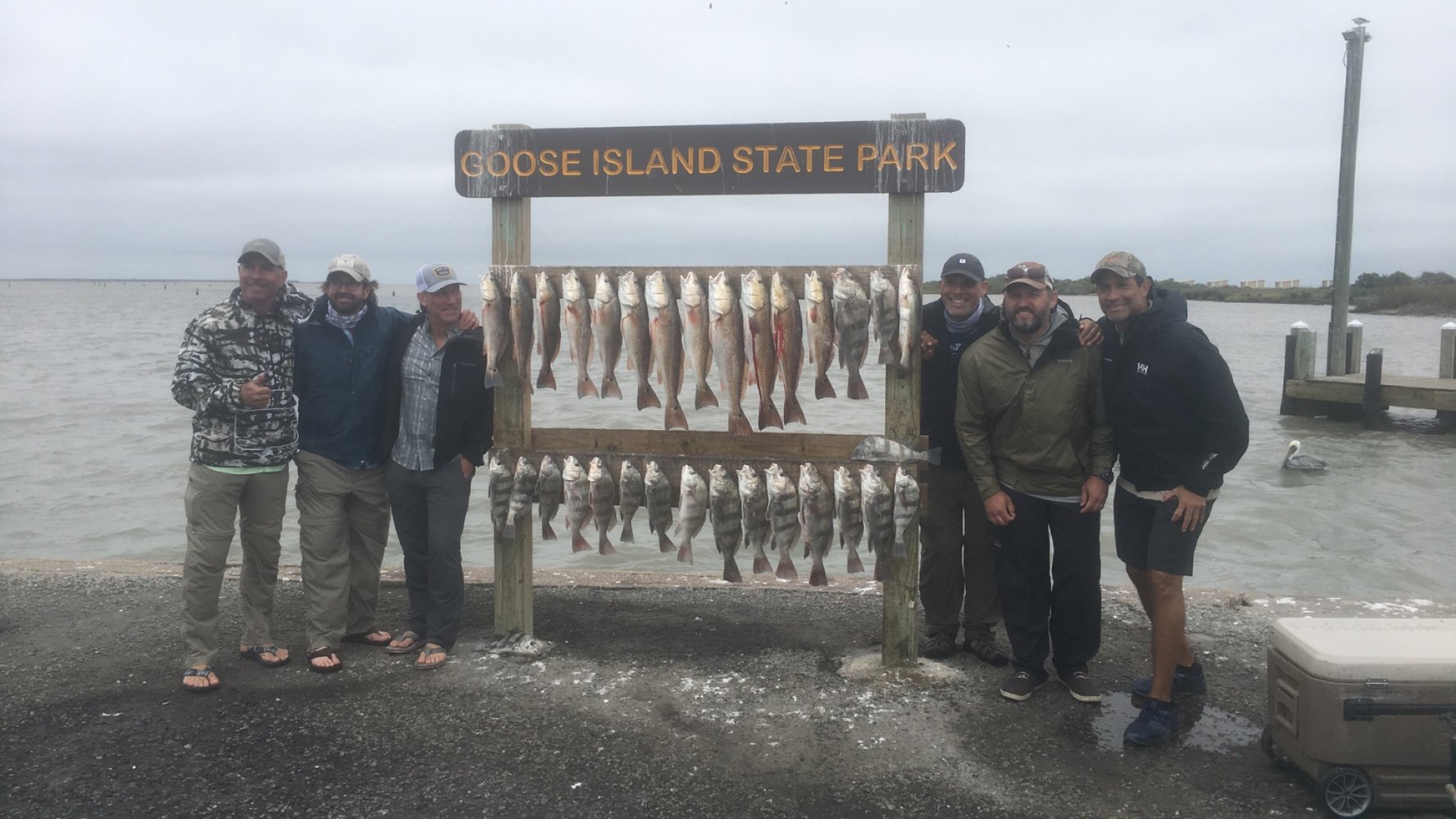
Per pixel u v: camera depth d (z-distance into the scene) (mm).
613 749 4352
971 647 5402
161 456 14594
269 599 5348
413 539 5426
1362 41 20859
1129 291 4434
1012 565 4840
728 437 5105
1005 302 4668
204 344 4930
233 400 4875
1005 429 4793
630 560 9781
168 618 6016
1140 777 4102
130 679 5105
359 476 5332
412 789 4020
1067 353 4660
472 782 4070
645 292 5055
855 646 5566
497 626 5531
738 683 5027
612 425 15562
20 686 5020
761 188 5121
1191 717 4672
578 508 5207
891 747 4359
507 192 5316
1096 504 4668
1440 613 6062
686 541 5086
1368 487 13898
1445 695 3715
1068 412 4664
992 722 4602
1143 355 4449
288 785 4055
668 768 4180
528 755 4293
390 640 5617
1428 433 19141
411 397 5219
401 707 4770
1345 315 21656
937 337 5348
